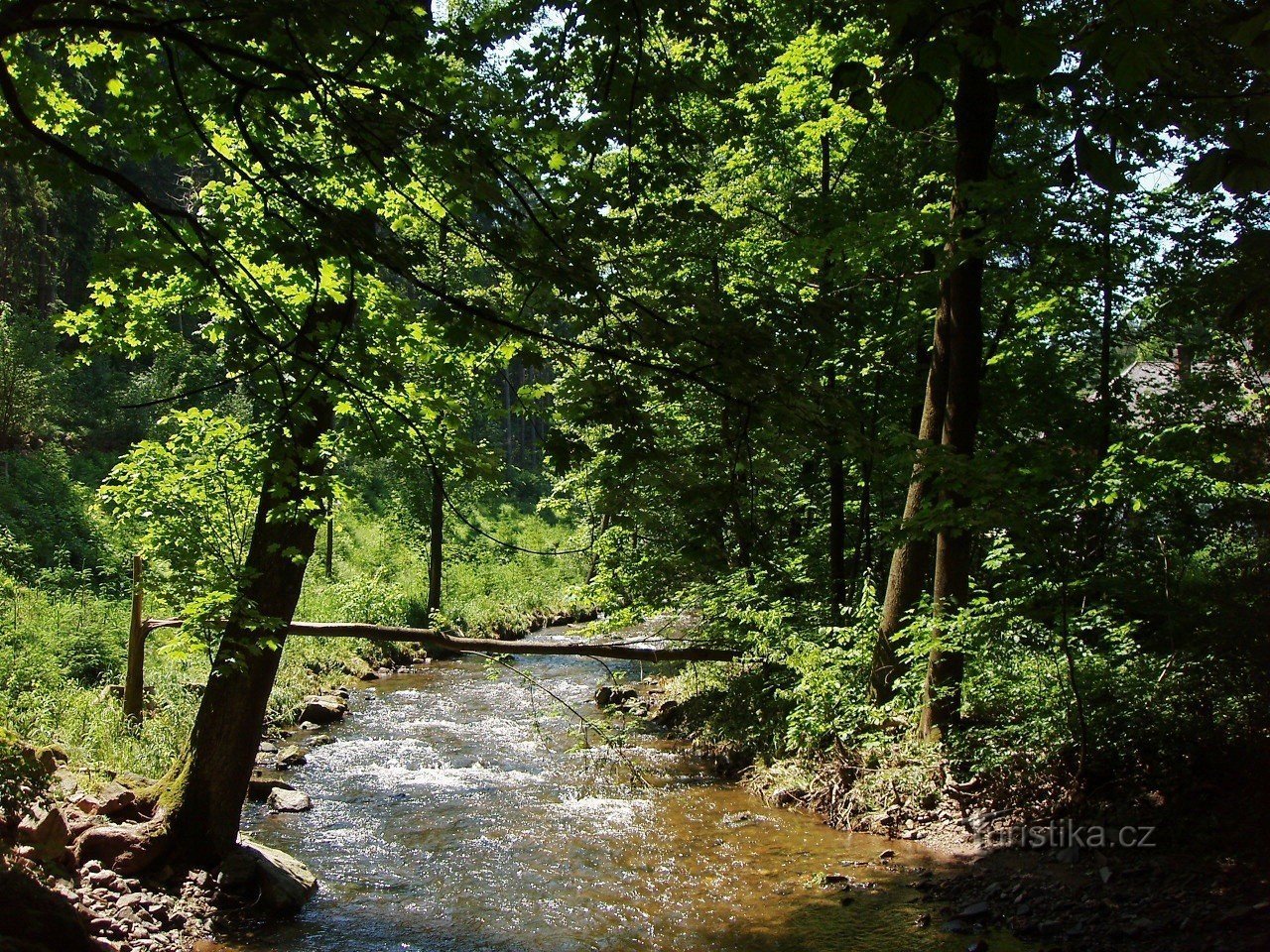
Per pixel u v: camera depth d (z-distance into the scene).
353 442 6.95
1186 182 2.47
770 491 13.91
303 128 5.57
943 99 2.37
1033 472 8.01
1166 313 12.73
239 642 7.88
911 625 10.24
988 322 15.04
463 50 6.52
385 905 8.55
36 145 5.10
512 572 31.89
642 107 6.77
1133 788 8.55
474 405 7.46
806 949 7.33
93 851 8.23
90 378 32.38
